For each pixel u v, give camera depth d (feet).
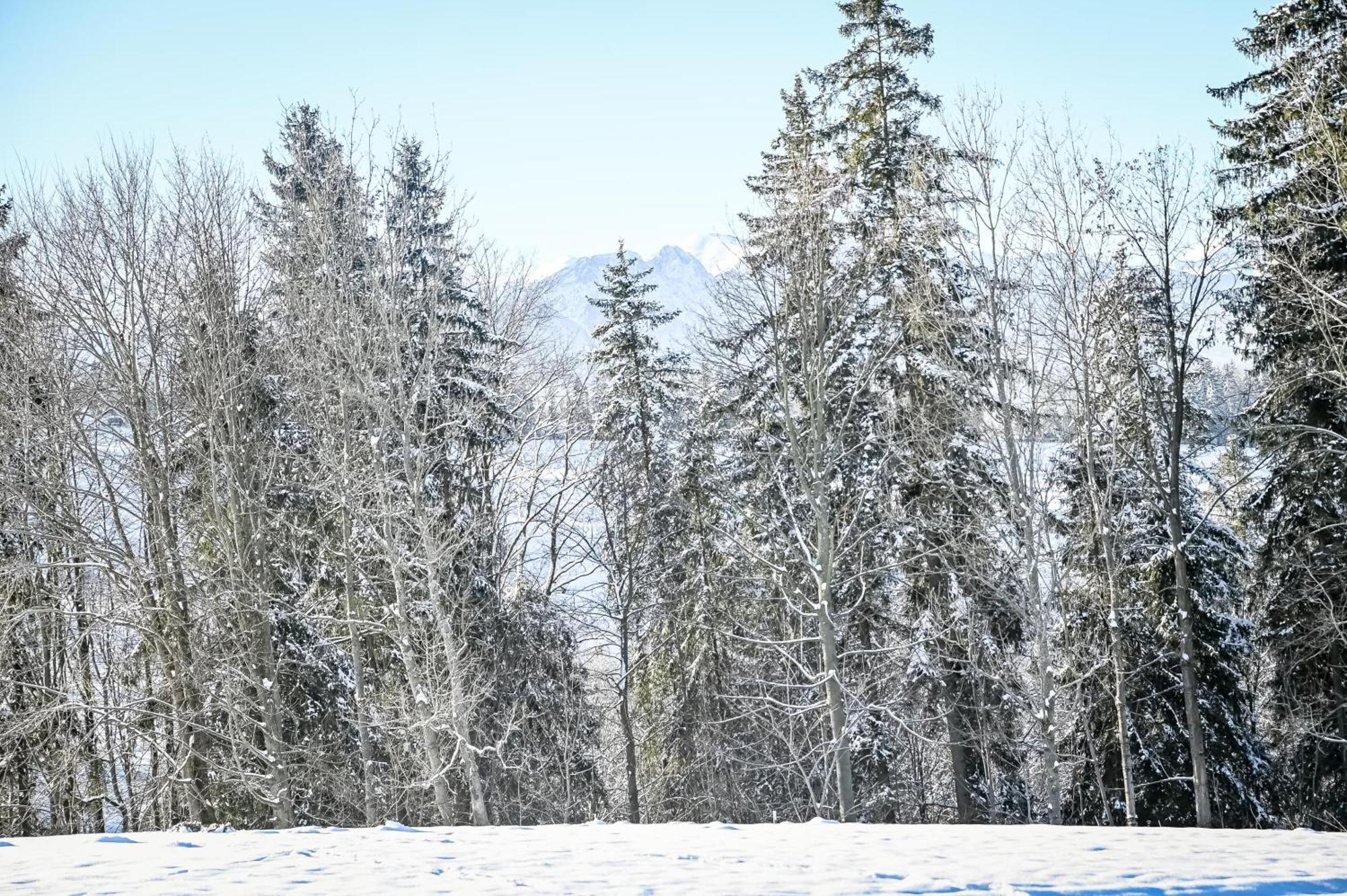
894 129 79.20
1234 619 78.95
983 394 66.69
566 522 97.81
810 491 69.82
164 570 69.87
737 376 76.84
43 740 77.05
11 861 32.17
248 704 71.56
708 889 27.45
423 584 73.15
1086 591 74.79
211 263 75.05
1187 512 79.30
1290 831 40.50
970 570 71.26
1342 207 62.28
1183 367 69.72
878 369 75.46
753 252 73.92
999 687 75.92
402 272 75.82
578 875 29.60
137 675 80.89
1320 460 71.15
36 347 71.56
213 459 70.33
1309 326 65.21
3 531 73.67
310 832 41.27
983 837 38.63
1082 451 72.64
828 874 29.89
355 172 76.18
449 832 41.19
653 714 104.63
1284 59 67.10
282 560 79.30
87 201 72.33
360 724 70.49
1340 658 76.69
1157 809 78.95
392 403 71.92
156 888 26.89
